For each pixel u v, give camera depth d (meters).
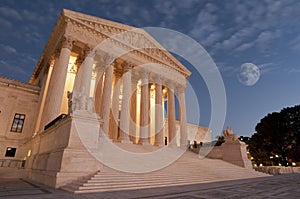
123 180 10.65
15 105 27.61
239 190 10.34
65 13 23.97
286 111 45.59
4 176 17.33
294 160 42.84
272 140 45.06
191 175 15.12
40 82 31.27
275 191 10.07
